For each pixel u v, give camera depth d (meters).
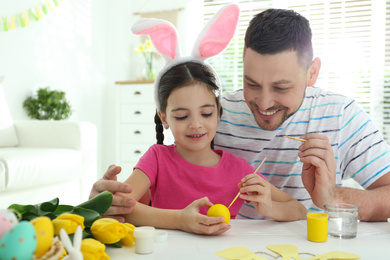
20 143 2.89
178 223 0.87
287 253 0.70
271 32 1.03
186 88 1.06
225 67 4.43
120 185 0.92
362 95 4.02
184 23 4.45
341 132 1.28
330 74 4.10
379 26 3.95
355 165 1.27
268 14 1.07
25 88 3.48
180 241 0.79
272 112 1.15
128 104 4.22
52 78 3.80
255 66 1.07
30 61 3.53
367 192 1.03
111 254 0.71
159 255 0.70
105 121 4.66
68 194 2.72
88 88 4.35
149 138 4.15
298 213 1.02
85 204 0.78
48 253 0.48
